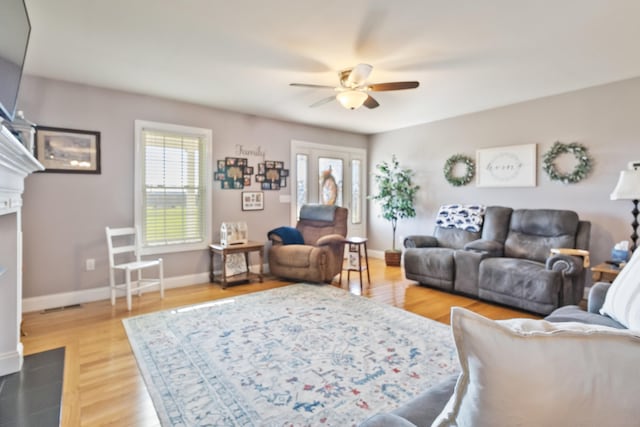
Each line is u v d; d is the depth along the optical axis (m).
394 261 5.41
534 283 3.12
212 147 4.37
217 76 3.26
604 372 0.55
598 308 1.92
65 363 2.24
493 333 0.58
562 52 2.76
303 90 3.67
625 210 3.46
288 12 2.17
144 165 3.86
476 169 4.68
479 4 2.08
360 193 6.21
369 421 0.82
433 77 3.30
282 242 4.50
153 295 3.75
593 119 3.63
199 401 1.82
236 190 4.62
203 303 3.45
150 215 3.93
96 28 2.36
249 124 4.71
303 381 2.02
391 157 5.86
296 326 2.84
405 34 2.45
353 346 2.47
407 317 3.07
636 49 2.71
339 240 4.21
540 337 0.58
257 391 1.91
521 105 4.19
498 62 2.96
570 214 3.52
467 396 0.62
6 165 1.64
